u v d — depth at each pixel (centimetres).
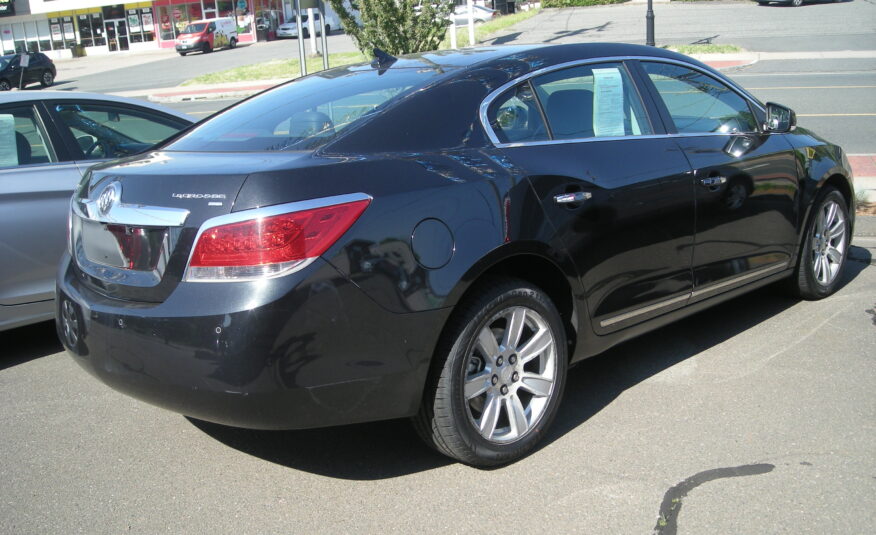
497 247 313
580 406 390
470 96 346
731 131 445
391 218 293
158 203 298
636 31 3241
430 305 297
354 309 284
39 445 374
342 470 341
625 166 371
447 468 338
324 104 359
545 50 386
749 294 546
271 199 279
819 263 514
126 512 313
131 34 5241
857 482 310
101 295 318
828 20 3262
